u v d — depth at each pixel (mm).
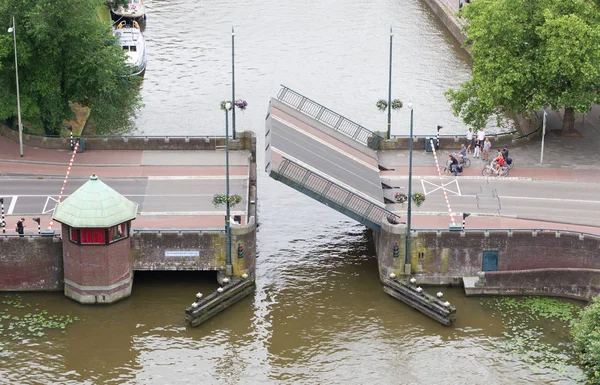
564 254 114000
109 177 128875
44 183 126812
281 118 127188
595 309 103000
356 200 115750
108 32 153000
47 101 137250
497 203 123062
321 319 110562
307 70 180500
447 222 118438
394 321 110062
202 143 136375
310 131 127812
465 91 138250
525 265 114938
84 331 107688
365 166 125938
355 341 107125
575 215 120688
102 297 111375
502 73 133125
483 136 135250
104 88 139125
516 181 128625
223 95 169500
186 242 113312
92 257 110000
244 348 105938
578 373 101188
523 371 101812
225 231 113062
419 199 114125
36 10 132875
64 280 112625
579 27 129000
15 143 136625
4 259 112875
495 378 101000
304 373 102375
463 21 194000
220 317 110562
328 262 120938
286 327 109250
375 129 156750
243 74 178125
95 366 102688
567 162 133625
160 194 124812
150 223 117500
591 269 112000
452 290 115000
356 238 126250
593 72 129000
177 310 111250
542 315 110312
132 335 107375
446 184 127625
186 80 175125
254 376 101812
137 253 113312
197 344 106312
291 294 114688
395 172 130375
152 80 174750
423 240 114125
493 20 133250
